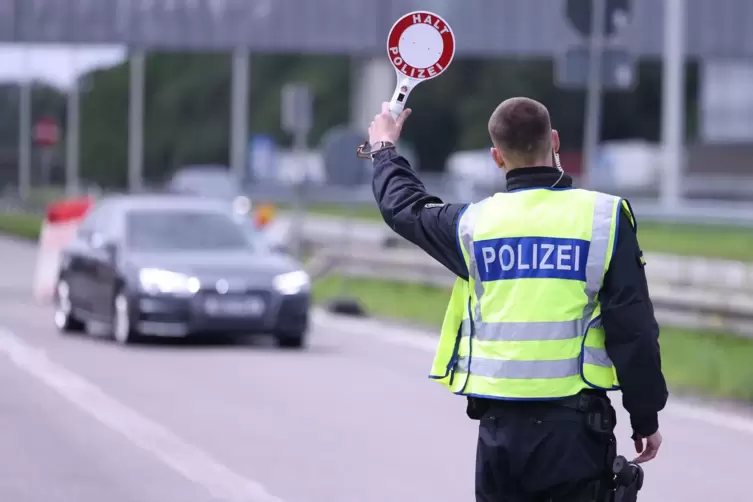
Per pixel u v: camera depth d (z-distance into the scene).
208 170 104.81
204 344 24.14
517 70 136.25
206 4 51.22
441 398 17.97
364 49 52.12
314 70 152.75
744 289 25.17
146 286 23.00
